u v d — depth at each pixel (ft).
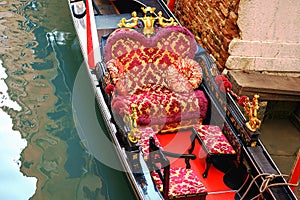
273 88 17.06
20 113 19.12
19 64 22.06
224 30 18.12
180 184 12.50
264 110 17.63
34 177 16.19
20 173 16.31
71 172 16.31
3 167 16.49
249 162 13.42
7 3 27.07
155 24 18.93
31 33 24.47
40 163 16.75
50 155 17.10
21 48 23.22
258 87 17.01
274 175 12.50
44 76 21.34
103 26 19.62
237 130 14.19
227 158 14.08
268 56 17.98
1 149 17.31
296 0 16.85
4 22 25.21
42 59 22.48
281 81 17.65
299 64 18.10
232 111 14.56
